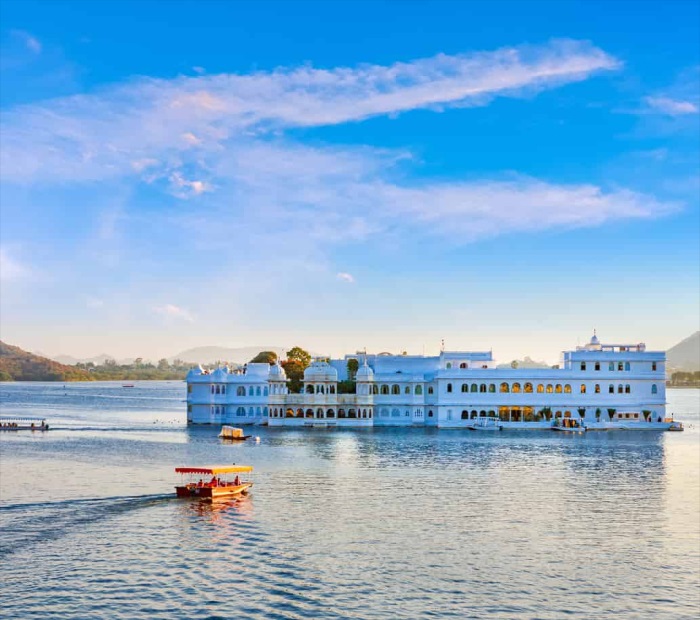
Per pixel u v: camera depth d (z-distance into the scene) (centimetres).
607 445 13938
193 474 10000
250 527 7062
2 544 6425
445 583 5631
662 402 17875
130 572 5744
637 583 5706
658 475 10181
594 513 7788
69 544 6444
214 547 6391
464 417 17988
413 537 6781
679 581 5756
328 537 6744
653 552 6444
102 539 6606
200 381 19425
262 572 5784
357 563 6034
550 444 14050
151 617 4931
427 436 15638
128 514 7544
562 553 6388
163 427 18762
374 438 15188
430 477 9881
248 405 19212
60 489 8838
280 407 18350
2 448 13475
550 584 5656
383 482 9450
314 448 13288
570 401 17838
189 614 4984
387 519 7425
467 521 7388
